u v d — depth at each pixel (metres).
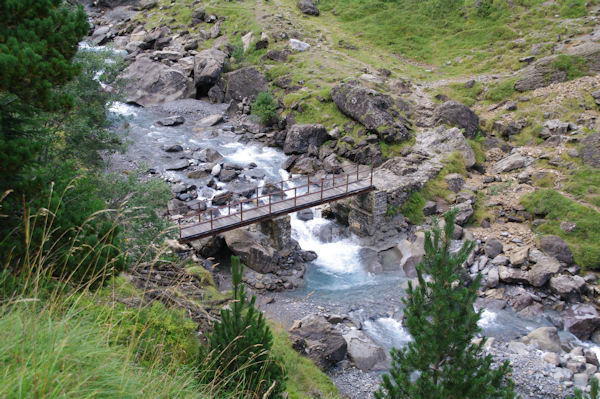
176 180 39.47
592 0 59.97
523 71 49.16
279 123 49.84
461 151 40.94
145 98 57.19
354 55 60.28
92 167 29.48
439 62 59.09
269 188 39.53
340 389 20.89
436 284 11.80
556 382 21.17
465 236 33.22
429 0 69.25
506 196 36.50
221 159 44.34
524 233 32.88
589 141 38.28
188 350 12.05
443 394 11.26
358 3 73.44
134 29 73.38
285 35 63.47
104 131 28.94
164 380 8.34
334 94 47.38
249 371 10.61
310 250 33.25
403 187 35.50
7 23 10.51
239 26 67.88
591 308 27.11
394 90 50.44
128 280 14.69
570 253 29.92
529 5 63.25
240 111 54.50
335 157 43.25
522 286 29.05
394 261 32.38
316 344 22.25
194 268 23.36
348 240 35.31
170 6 77.31
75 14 11.53
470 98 49.25
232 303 11.38
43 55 10.33
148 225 23.16
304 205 31.53
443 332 11.54
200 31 69.12
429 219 35.47
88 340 7.54
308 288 29.31
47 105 10.41
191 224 28.23
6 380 5.76
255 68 57.12
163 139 48.00
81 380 6.37
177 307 14.43
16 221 9.98
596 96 42.84
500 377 11.55
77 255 9.80
